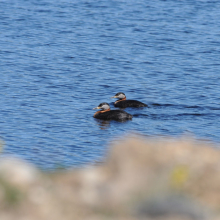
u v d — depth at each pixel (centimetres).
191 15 13838
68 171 2173
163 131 5819
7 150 4981
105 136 5612
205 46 10788
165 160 2177
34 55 9669
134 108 6881
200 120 6338
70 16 13300
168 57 9869
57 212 1795
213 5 15288
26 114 6344
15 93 7312
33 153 4922
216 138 5503
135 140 2327
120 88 7938
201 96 7531
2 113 6328
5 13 13300
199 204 1838
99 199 1873
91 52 10062
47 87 7738
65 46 10450
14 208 1811
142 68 9075
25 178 1967
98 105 6712
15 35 11181
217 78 8569
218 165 2178
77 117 6356
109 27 12231
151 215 1745
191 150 2334
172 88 7962
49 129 5781
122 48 10438
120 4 15000
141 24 12594
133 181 1972
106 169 2138
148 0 15712
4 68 8719
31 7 14238
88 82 8144
